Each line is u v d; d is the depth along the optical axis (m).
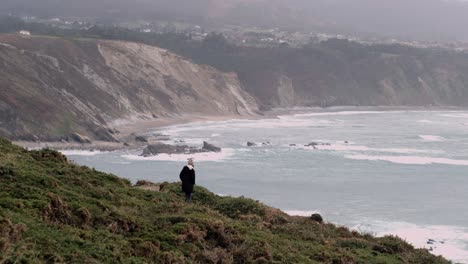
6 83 176.50
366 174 110.50
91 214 17.80
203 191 27.62
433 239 63.91
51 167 23.14
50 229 15.34
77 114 180.88
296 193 90.56
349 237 25.25
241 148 148.25
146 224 18.64
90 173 24.27
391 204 82.75
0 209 15.37
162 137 171.50
